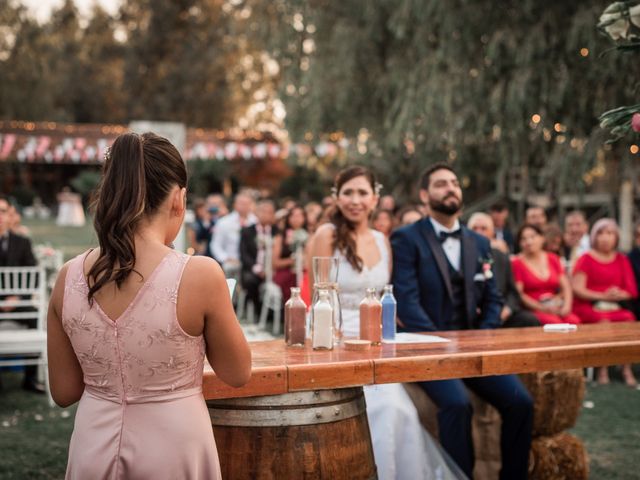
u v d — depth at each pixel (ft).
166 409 6.16
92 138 49.24
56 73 137.49
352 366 8.73
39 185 141.69
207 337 6.42
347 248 12.34
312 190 91.76
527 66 31.32
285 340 10.19
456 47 33.81
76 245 66.13
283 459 8.39
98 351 6.15
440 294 12.96
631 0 10.32
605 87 30.89
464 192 50.03
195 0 128.98
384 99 39.93
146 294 6.09
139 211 6.16
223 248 32.30
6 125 48.39
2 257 21.48
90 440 6.18
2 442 15.25
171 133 29.94
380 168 49.70
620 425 16.94
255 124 107.86
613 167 40.22
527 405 11.70
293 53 44.32
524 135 34.19
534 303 20.89
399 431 11.19
